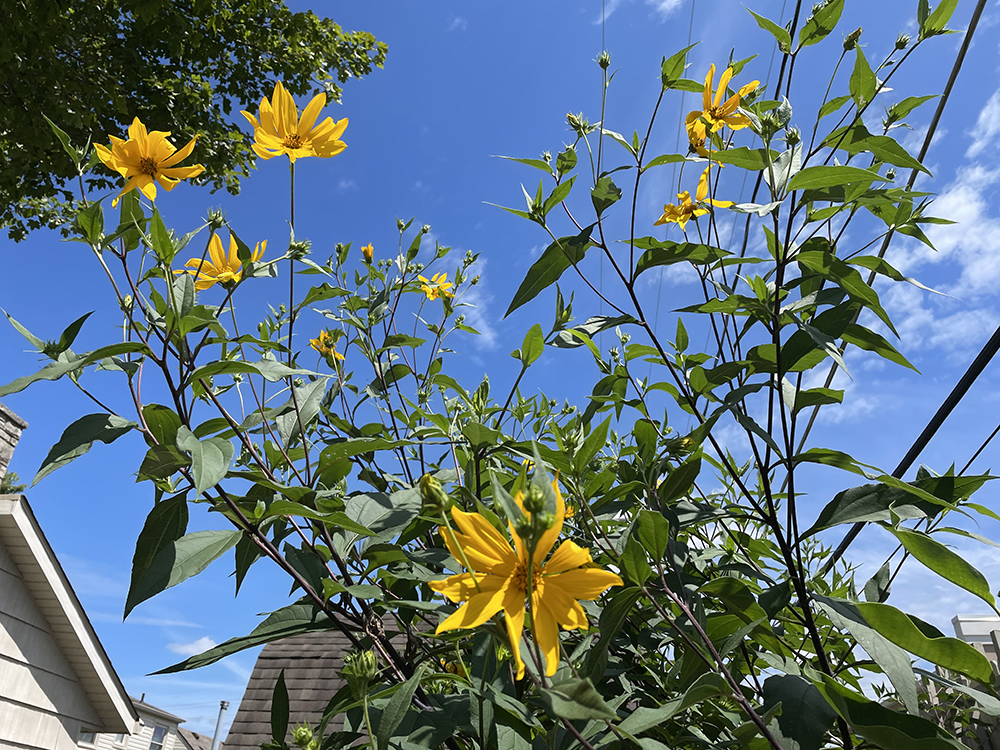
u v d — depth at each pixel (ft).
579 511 5.08
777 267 4.46
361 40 32.42
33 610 21.53
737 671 4.56
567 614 2.38
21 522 20.22
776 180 4.48
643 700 4.64
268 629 4.43
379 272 8.73
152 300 4.42
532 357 6.38
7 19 21.45
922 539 3.76
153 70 28.48
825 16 4.80
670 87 5.66
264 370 4.15
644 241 5.27
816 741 3.29
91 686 23.34
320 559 4.73
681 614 4.09
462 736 4.37
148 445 3.91
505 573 2.45
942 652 3.30
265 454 5.51
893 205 4.97
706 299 5.69
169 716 54.60
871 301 4.27
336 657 27.45
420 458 7.39
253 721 25.32
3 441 20.35
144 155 5.02
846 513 4.19
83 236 4.30
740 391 4.69
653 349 5.82
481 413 6.43
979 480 4.03
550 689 2.18
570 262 5.39
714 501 6.91
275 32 29.84
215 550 3.90
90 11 25.66
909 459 8.86
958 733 7.88
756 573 4.93
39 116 23.61
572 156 5.46
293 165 5.68
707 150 5.86
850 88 4.79
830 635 6.39
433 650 4.66
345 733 3.95
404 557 4.52
